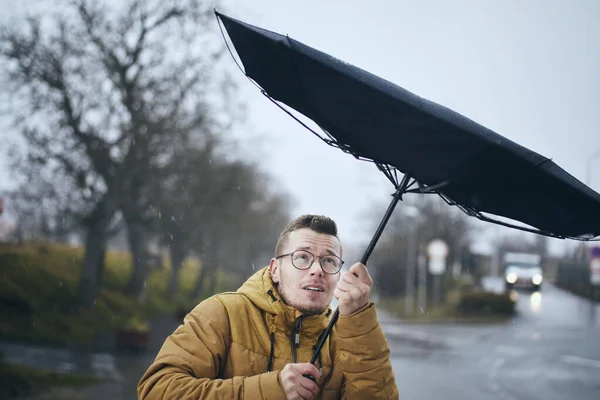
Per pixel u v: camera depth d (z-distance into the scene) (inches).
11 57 1182.3
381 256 2516.0
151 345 1101.7
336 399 131.4
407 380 689.0
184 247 1948.8
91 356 915.4
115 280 1817.2
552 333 1296.8
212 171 1571.1
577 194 113.7
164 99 1315.2
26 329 1088.2
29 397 589.3
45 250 1535.4
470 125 112.7
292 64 113.3
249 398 115.1
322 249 126.6
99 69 1249.4
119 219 1529.3
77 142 1251.2
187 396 115.6
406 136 113.7
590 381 704.4
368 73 115.9
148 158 1315.2
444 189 118.7
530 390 635.5
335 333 128.8
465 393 608.4
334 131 120.0
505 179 114.2
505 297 1782.7
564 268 2632.9
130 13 1277.1
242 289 131.0
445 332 1371.8
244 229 2199.8
